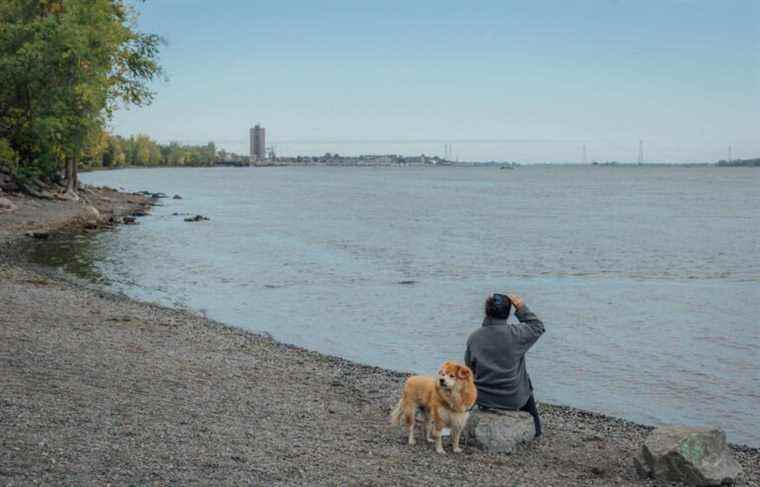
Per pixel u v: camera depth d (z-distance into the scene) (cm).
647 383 1417
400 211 7344
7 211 4409
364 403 1132
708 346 1744
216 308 2103
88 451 706
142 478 646
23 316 1573
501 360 885
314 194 11138
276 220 5841
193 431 830
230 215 6309
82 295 2020
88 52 4753
